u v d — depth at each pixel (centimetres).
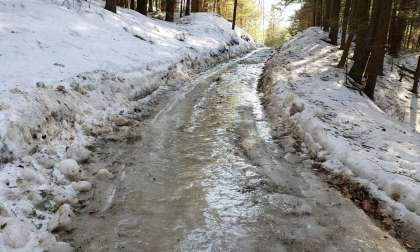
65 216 487
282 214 555
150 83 1222
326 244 488
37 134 637
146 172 662
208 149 794
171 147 790
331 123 906
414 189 571
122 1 2267
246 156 771
